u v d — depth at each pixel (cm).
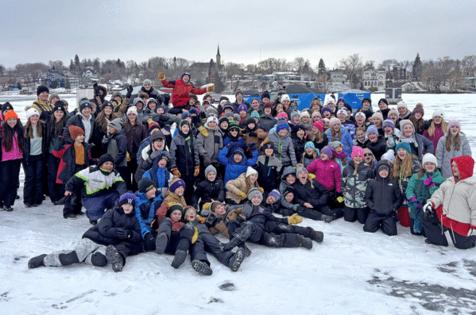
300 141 915
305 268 568
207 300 473
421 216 688
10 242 625
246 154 836
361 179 757
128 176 838
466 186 633
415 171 722
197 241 578
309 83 11675
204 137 834
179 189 635
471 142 1828
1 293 480
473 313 457
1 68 15200
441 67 15100
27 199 817
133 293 484
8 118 768
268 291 496
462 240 638
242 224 635
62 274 528
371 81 13725
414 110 892
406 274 554
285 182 808
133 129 845
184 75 1198
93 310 446
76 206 769
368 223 723
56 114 811
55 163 823
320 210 798
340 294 491
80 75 13388
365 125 962
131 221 588
